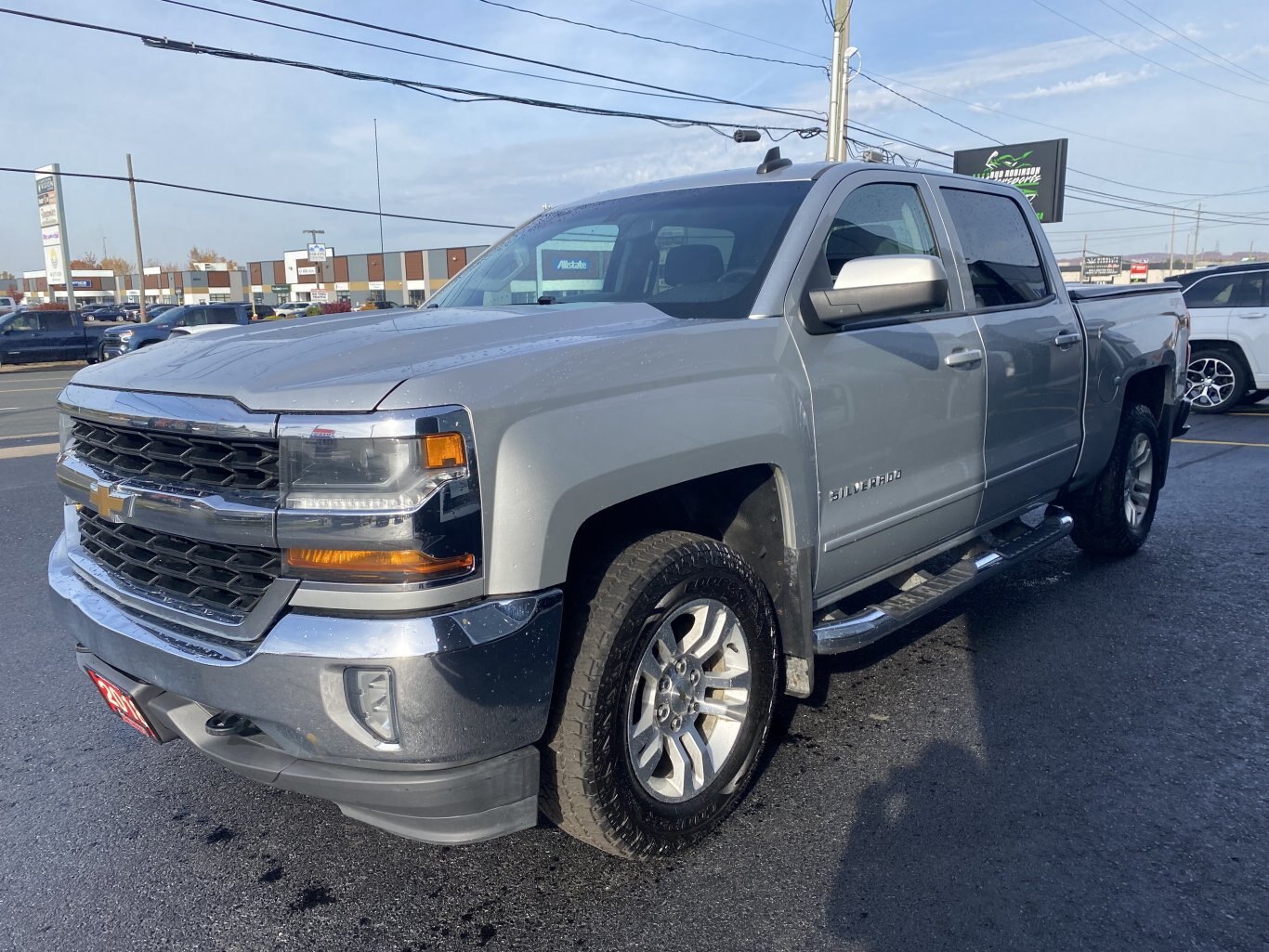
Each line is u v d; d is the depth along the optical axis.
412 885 2.75
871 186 3.69
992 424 4.05
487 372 2.27
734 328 2.90
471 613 2.17
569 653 2.45
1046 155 31.73
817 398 3.08
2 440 12.37
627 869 2.78
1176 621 4.70
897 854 2.81
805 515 3.05
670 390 2.62
